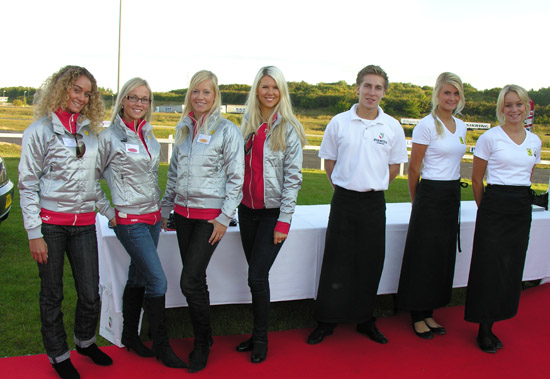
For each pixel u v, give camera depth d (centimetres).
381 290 285
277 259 259
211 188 204
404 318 285
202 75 203
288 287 266
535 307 303
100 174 200
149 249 203
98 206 198
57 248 187
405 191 783
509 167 240
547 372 223
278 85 213
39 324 254
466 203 373
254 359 221
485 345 243
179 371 212
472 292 248
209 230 206
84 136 187
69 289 308
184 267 207
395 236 282
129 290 221
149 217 205
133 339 224
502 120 246
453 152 248
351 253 240
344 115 238
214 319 275
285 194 217
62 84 177
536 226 317
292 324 274
